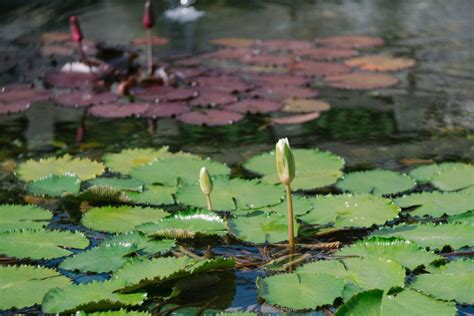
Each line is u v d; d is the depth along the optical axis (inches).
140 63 303.7
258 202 163.9
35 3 429.7
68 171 189.0
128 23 387.9
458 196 163.8
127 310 121.8
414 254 135.3
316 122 233.9
